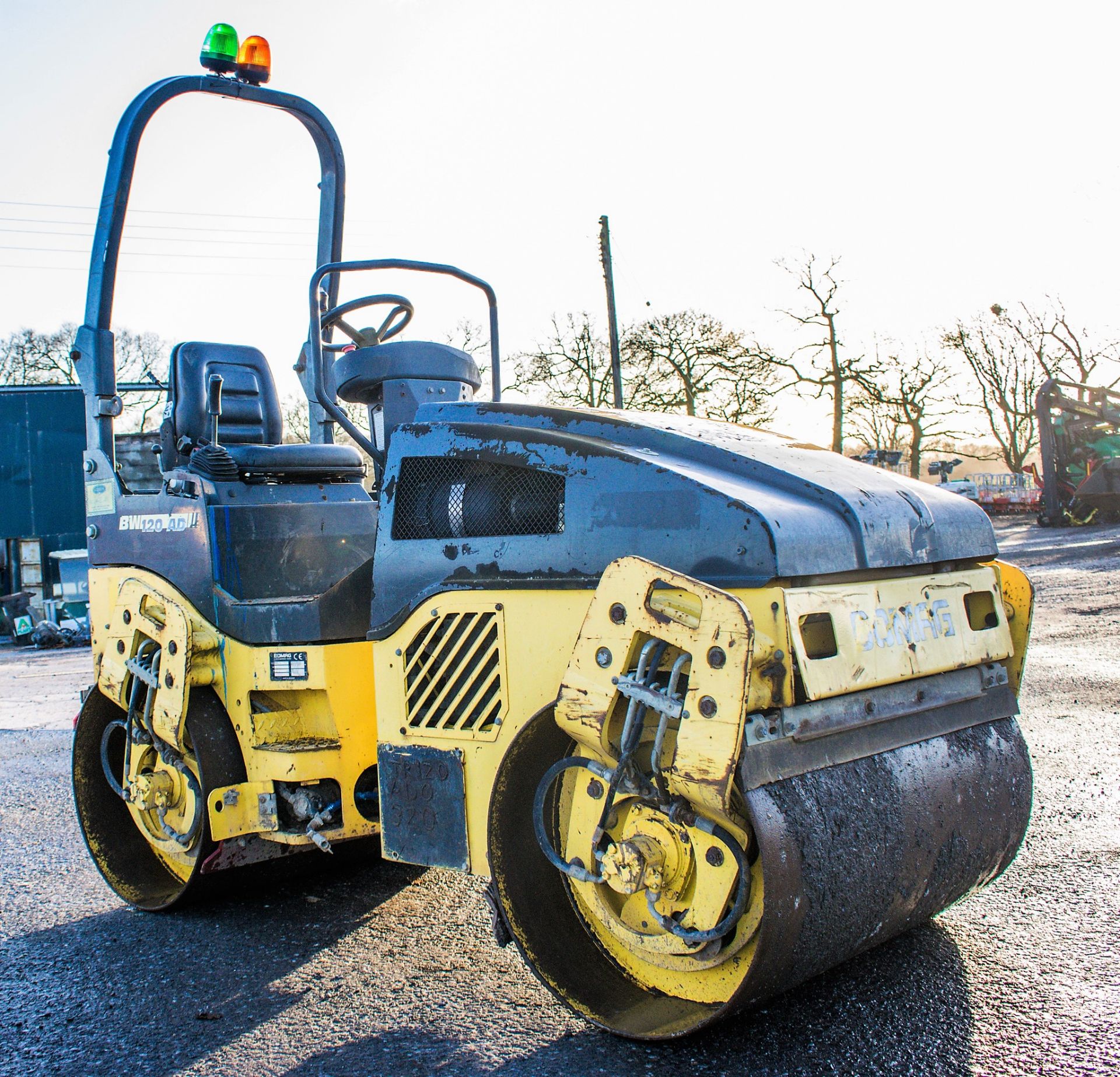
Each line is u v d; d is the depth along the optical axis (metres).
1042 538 21.48
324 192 4.71
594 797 2.58
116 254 4.31
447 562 2.94
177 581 3.89
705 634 2.20
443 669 2.89
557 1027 2.71
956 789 2.73
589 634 2.45
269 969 3.25
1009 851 2.95
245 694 3.64
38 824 5.16
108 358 4.35
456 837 2.86
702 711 2.20
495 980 3.05
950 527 2.89
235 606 3.65
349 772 3.46
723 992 2.49
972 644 2.86
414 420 3.14
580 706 2.45
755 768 2.23
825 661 2.35
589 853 2.60
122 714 4.28
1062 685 6.82
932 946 3.02
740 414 35.06
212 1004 3.01
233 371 4.86
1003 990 2.71
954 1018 2.58
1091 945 2.96
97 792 4.18
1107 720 5.77
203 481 3.86
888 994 2.72
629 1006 2.65
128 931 3.68
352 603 3.48
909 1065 2.37
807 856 2.26
